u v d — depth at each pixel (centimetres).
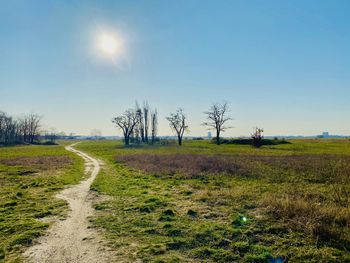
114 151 6125
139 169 2866
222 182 2042
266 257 798
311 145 7525
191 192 1708
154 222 1125
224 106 8731
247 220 1111
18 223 1112
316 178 2178
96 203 1459
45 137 16362
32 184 2008
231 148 6775
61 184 2023
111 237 972
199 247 878
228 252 837
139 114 10219
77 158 4425
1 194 1678
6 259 809
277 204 1262
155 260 791
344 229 984
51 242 933
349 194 1612
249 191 1695
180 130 8812
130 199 1548
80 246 899
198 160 3462
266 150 5875
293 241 906
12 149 7388
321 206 1277
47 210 1312
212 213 1221
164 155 4397
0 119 11800
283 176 2284
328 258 789
